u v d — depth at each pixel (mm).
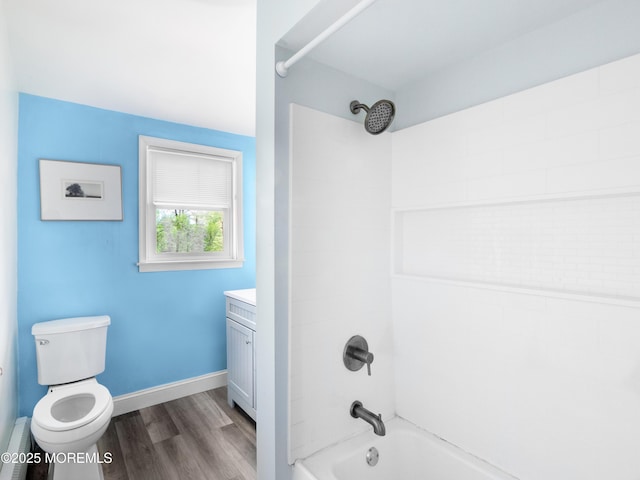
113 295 2418
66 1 1305
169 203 2670
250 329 2281
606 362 1010
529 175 1168
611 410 1001
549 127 1120
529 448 1181
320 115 1373
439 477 1407
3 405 1588
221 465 1878
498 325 1266
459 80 1419
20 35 1525
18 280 2072
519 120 1195
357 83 1532
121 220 2436
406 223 1681
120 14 1390
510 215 1290
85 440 1610
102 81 1982
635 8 977
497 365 1269
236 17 1421
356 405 1493
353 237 1496
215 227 2938
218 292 2895
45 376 2000
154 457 1940
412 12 1081
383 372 1621
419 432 1520
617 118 978
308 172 1334
